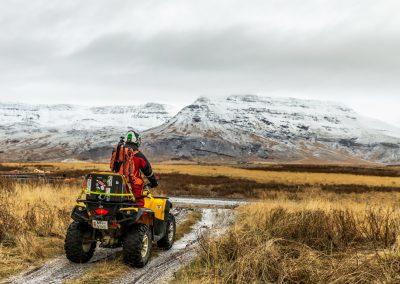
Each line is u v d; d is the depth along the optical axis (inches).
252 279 275.4
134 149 347.6
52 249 370.0
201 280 278.2
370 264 277.3
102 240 330.3
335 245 367.9
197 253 355.9
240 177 2298.2
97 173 331.9
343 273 266.1
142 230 329.4
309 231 392.2
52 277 293.9
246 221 521.7
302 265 284.8
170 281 291.7
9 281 281.6
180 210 794.2
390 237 378.6
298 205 736.3
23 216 445.4
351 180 2273.6
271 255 297.7
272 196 1362.0
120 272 314.5
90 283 283.0
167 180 1827.0
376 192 1514.5
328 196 1355.8
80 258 331.3
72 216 329.4
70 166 3117.6
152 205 363.6
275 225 427.5
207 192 1450.5
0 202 524.4
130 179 339.9
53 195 718.5
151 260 358.9
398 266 281.6
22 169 2347.4
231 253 337.1
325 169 4677.7
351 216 442.3
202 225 585.3
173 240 423.5
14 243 368.8
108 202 325.7
